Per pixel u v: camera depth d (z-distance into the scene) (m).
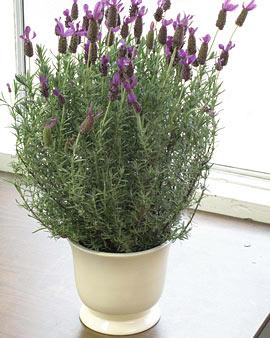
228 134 1.05
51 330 0.71
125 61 0.56
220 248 0.90
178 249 0.89
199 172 0.63
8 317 0.73
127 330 0.70
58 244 0.89
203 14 0.98
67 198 0.61
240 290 0.80
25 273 0.82
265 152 1.04
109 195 0.58
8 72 1.16
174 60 0.60
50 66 0.66
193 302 0.77
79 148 0.57
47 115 0.59
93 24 0.56
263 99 1.01
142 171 0.59
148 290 0.68
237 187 1.02
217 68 0.62
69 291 0.78
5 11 1.12
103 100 0.59
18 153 0.61
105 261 0.64
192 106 0.60
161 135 0.59
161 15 0.61
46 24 1.11
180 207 0.63
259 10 0.95
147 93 0.58
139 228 0.62
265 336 0.59
